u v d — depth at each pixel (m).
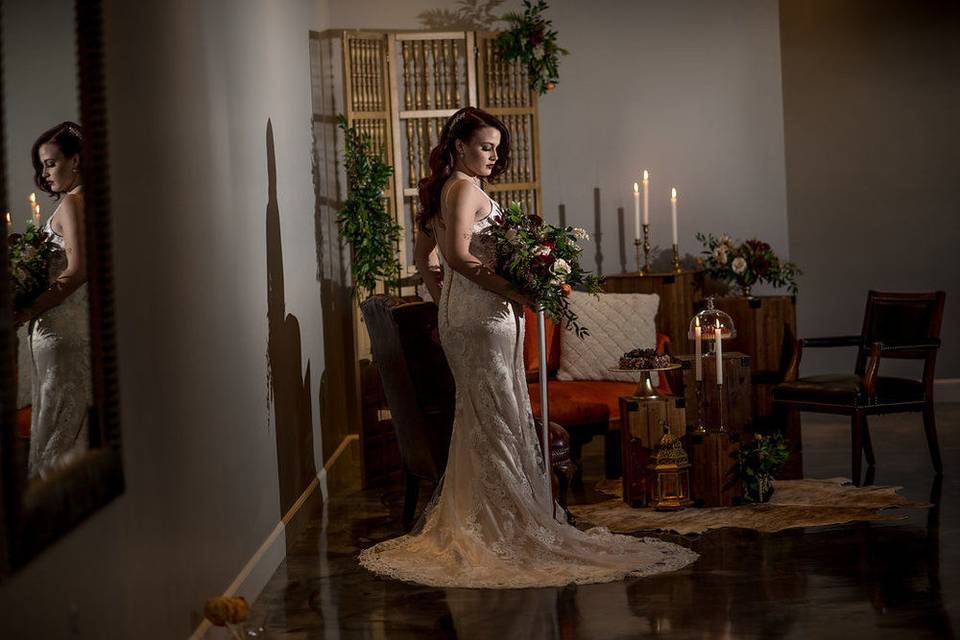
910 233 8.43
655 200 7.81
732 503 5.34
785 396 6.16
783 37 8.41
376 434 6.43
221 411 3.84
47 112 3.16
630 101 7.77
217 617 3.31
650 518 5.19
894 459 6.42
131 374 2.87
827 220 8.47
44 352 3.11
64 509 2.28
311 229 6.07
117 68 2.85
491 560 4.44
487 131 4.61
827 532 4.82
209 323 3.72
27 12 3.09
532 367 6.41
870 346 6.17
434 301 5.02
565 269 4.55
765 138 7.88
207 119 3.82
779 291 8.09
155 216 3.14
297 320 5.45
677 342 7.26
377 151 6.98
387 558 4.62
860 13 8.34
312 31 6.45
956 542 4.58
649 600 3.97
